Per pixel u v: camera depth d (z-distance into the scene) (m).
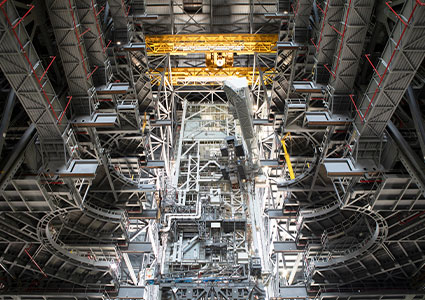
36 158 24.70
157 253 45.41
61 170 24.03
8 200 25.36
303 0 30.81
